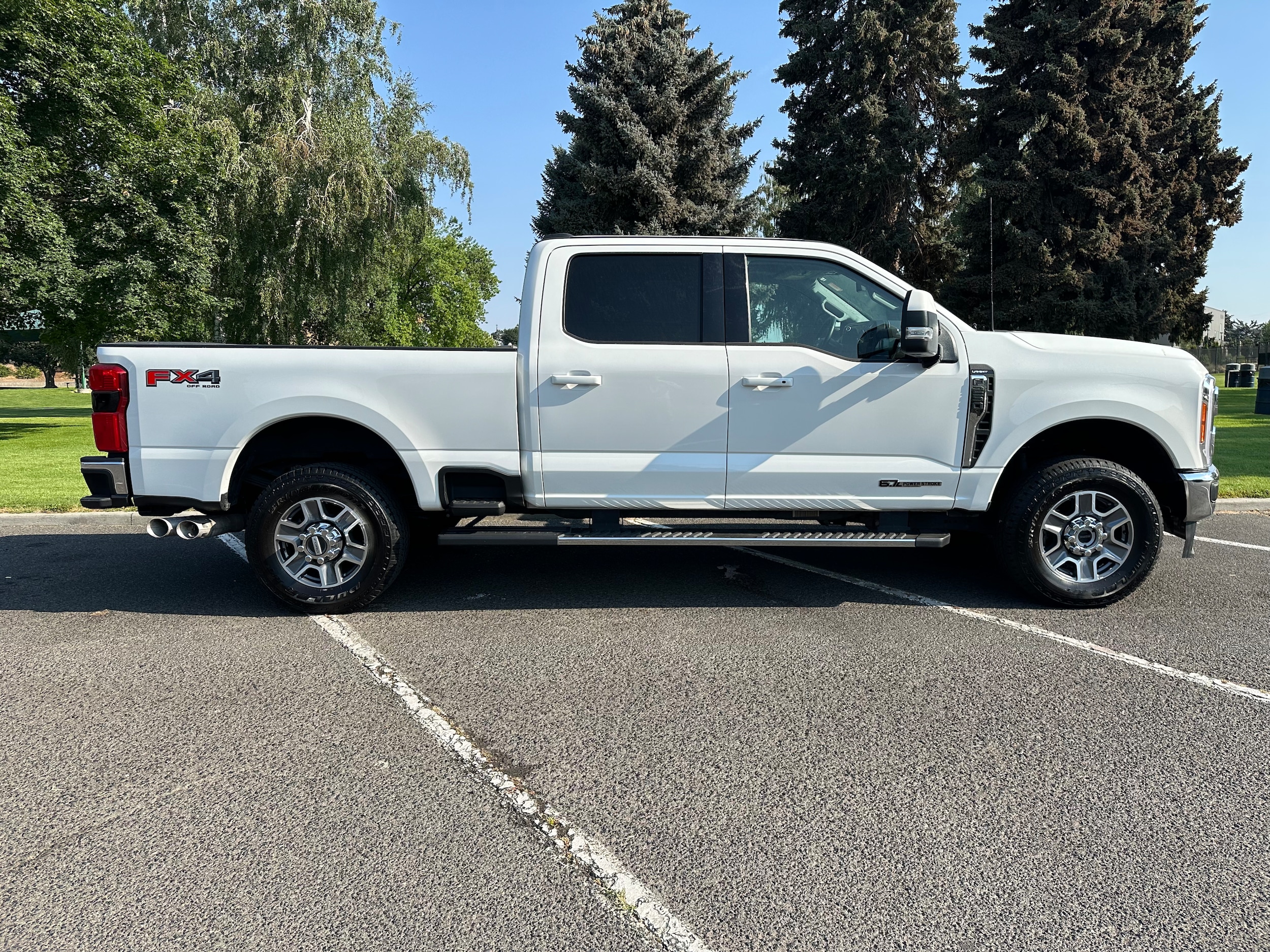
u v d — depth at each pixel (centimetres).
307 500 449
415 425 447
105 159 1839
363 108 2670
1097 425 469
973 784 270
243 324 2594
